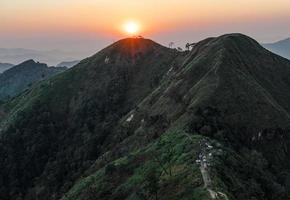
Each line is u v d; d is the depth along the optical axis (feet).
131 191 356.59
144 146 485.15
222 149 360.48
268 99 522.06
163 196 300.61
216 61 583.58
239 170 339.77
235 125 469.98
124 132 626.64
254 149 453.58
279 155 462.19
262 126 478.18
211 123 449.48
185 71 613.93
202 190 276.62
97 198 389.80
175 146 377.30
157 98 626.23
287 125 487.61
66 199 432.66
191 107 487.20
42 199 645.51
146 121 576.20
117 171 411.54
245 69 594.24
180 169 323.57
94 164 571.28
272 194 351.67
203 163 317.22
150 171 356.79
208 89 515.50
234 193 293.23
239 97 506.89
